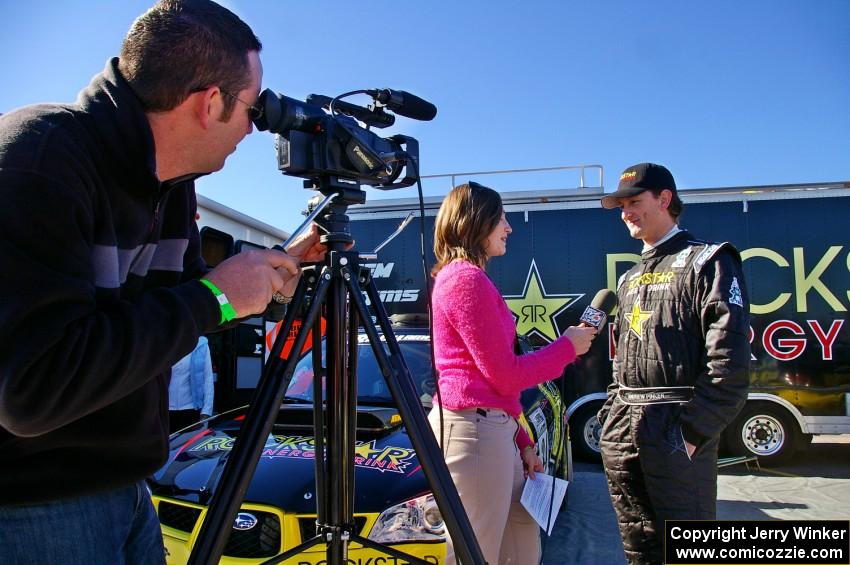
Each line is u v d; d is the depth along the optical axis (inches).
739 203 254.1
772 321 247.0
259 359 305.7
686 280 89.0
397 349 55.9
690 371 87.0
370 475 95.1
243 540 88.4
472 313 73.0
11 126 36.5
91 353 32.6
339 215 57.4
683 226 257.8
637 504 91.4
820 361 242.2
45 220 33.8
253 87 45.3
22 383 30.7
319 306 53.4
